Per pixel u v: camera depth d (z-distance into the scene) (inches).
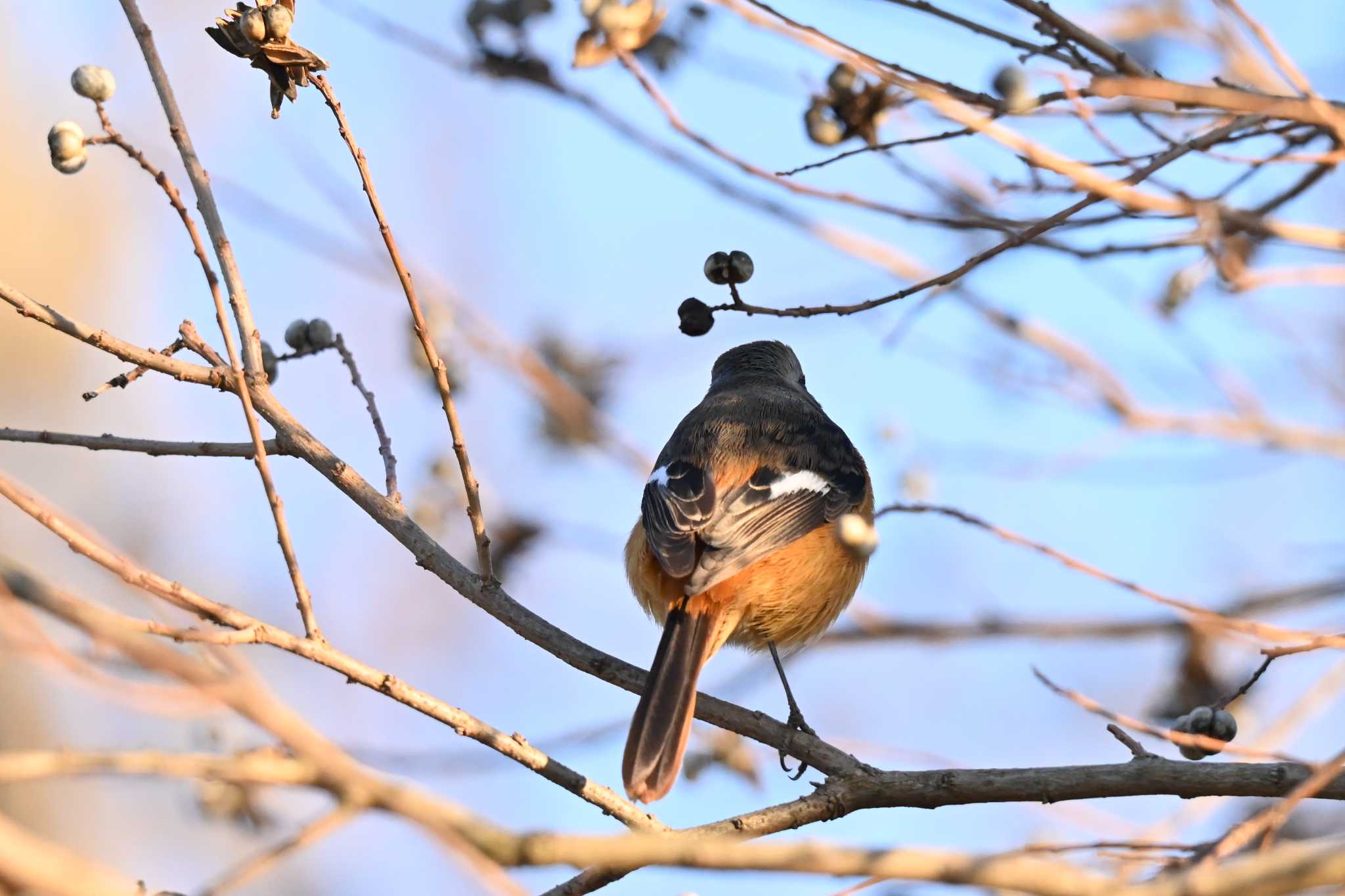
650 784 340.8
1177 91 268.2
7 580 221.3
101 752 232.5
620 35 298.2
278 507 313.1
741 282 333.4
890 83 270.1
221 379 382.9
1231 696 326.3
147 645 217.6
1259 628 316.2
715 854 227.9
